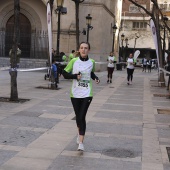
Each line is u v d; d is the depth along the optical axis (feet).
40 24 108.27
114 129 26.55
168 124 29.35
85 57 20.63
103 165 18.11
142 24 193.36
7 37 107.65
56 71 52.85
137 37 176.24
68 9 99.96
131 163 18.56
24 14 108.47
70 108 35.40
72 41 99.09
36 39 106.93
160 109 37.32
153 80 82.64
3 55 105.91
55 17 98.63
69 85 59.67
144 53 195.72
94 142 22.53
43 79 67.72
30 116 30.12
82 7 103.35
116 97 46.42
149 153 20.48
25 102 37.86
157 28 63.05
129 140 23.40
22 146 21.03
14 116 29.78
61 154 19.75
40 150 20.36
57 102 39.01
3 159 18.49
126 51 177.17
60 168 17.49
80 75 20.03
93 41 104.88
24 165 17.74
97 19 104.58
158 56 63.77
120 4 166.40
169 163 18.75
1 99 38.55
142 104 40.83
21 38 108.17
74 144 21.88
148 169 17.69
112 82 71.56
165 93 53.78
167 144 22.66
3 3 108.17
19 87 52.06
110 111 34.68
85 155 19.70
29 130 25.09
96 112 33.76
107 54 122.52
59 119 29.48
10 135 23.45
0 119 28.30
